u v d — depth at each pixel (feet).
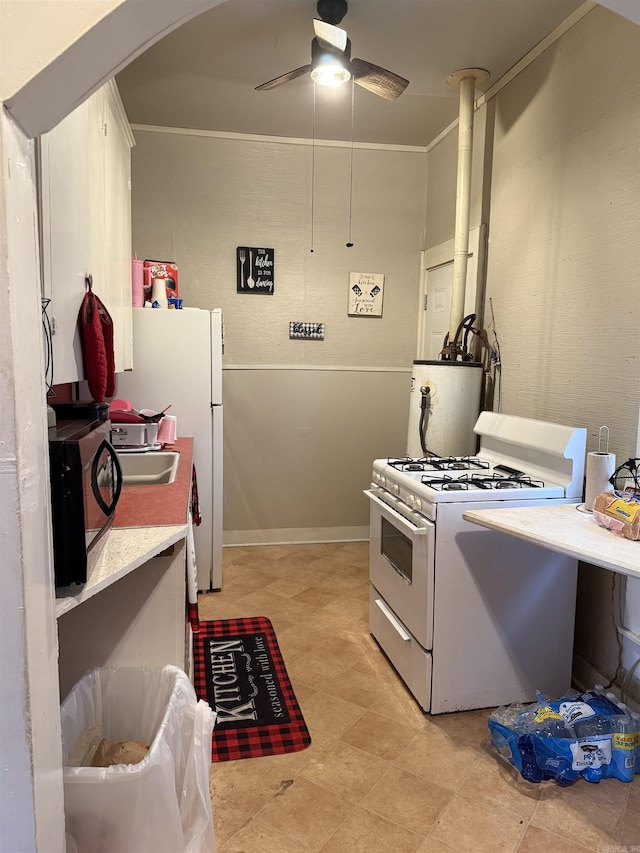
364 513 13.84
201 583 10.73
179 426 10.47
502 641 7.14
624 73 6.86
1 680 2.68
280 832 5.31
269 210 12.70
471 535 6.90
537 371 8.73
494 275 9.95
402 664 7.75
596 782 5.99
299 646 8.78
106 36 2.52
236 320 12.84
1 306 2.51
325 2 7.36
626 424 6.95
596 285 7.43
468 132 9.68
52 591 3.13
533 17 7.82
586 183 7.59
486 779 6.03
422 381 9.87
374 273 13.26
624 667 7.02
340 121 11.65
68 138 4.68
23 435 2.64
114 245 7.39
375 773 6.10
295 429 13.35
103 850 3.68
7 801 2.75
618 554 5.03
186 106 11.00
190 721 4.32
